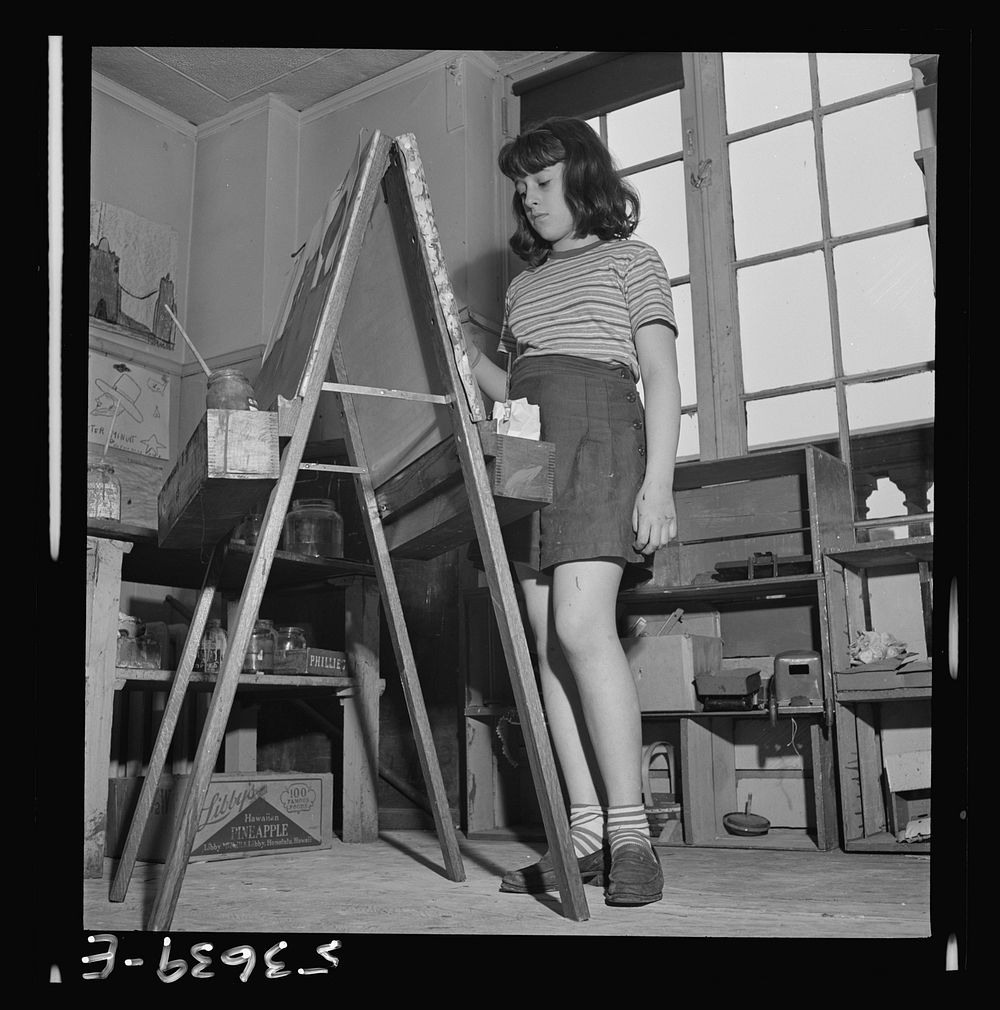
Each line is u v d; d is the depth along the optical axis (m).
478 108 3.74
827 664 2.56
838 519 2.78
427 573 3.38
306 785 2.44
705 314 3.30
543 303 1.91
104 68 3.86
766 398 3.18
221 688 1.31
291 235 4.08
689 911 1.48
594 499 1.70
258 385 1.89
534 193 1.98
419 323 1.60
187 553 2.42
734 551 2.99
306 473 3.29
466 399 1.42
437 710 3.29
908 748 2.75
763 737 2.97
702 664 2.81
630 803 1.62
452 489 1.59
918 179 3.07
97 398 3.75
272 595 3.07
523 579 1.89
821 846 2.45
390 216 1.63
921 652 2.78
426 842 2.71
